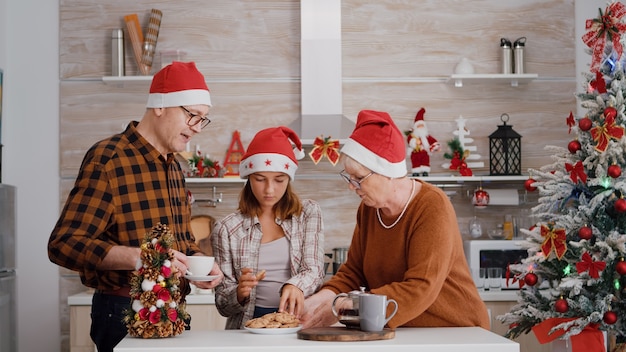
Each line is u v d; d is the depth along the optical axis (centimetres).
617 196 353
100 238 276
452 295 257
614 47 351
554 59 536
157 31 523
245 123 531
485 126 535
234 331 251
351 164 251
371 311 231
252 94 531
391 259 261
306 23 519
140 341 228
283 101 532
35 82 529
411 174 530
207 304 469
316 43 518
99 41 531
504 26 536
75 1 531
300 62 532
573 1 536
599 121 353
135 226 278
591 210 350
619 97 347
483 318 263
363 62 533
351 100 532
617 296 348
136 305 235
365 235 275
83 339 471
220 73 531
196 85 283
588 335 344
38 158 528
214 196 526
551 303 359
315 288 301
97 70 531
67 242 263
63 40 530
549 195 380
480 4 536
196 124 285
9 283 402
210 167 514
